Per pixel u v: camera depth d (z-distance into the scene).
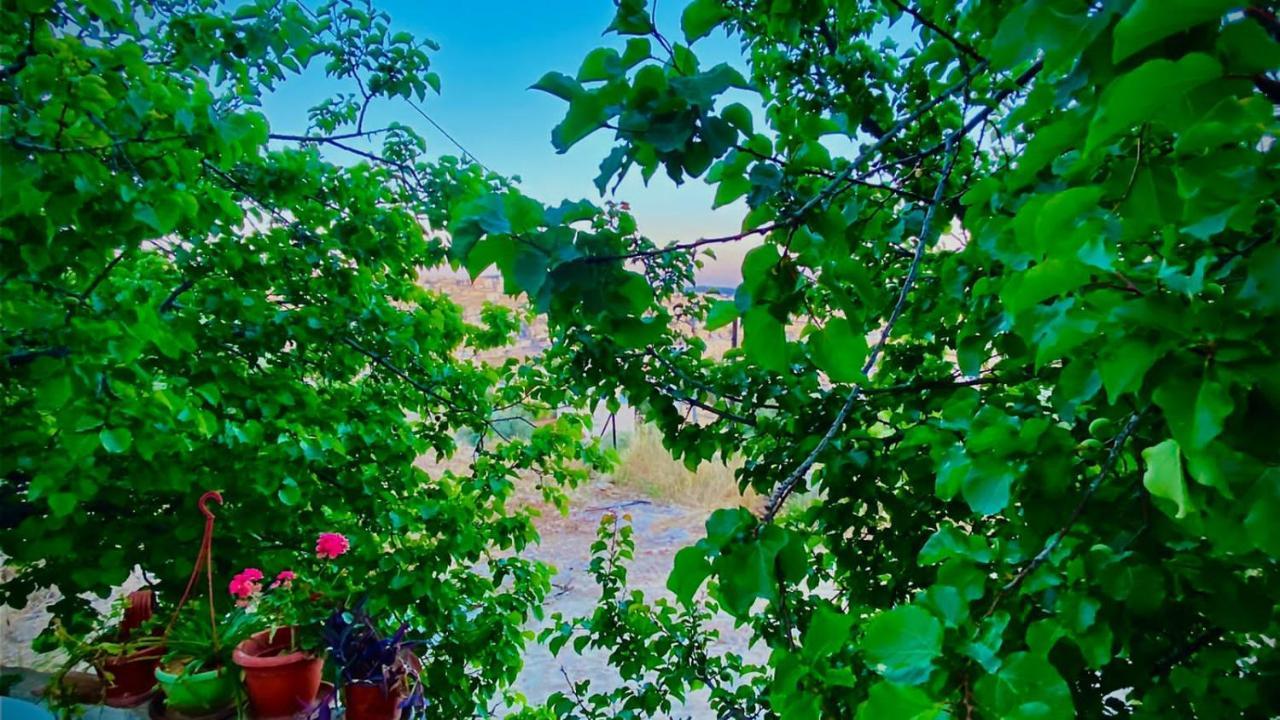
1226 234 0.64
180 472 1.88
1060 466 0.79
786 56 2.04
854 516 1.78
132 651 1.72
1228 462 0.49
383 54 2.30
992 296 1.24
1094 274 0.59
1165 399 0.49
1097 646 0.69
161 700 1.66
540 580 2.75
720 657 2.40
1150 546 0.76
